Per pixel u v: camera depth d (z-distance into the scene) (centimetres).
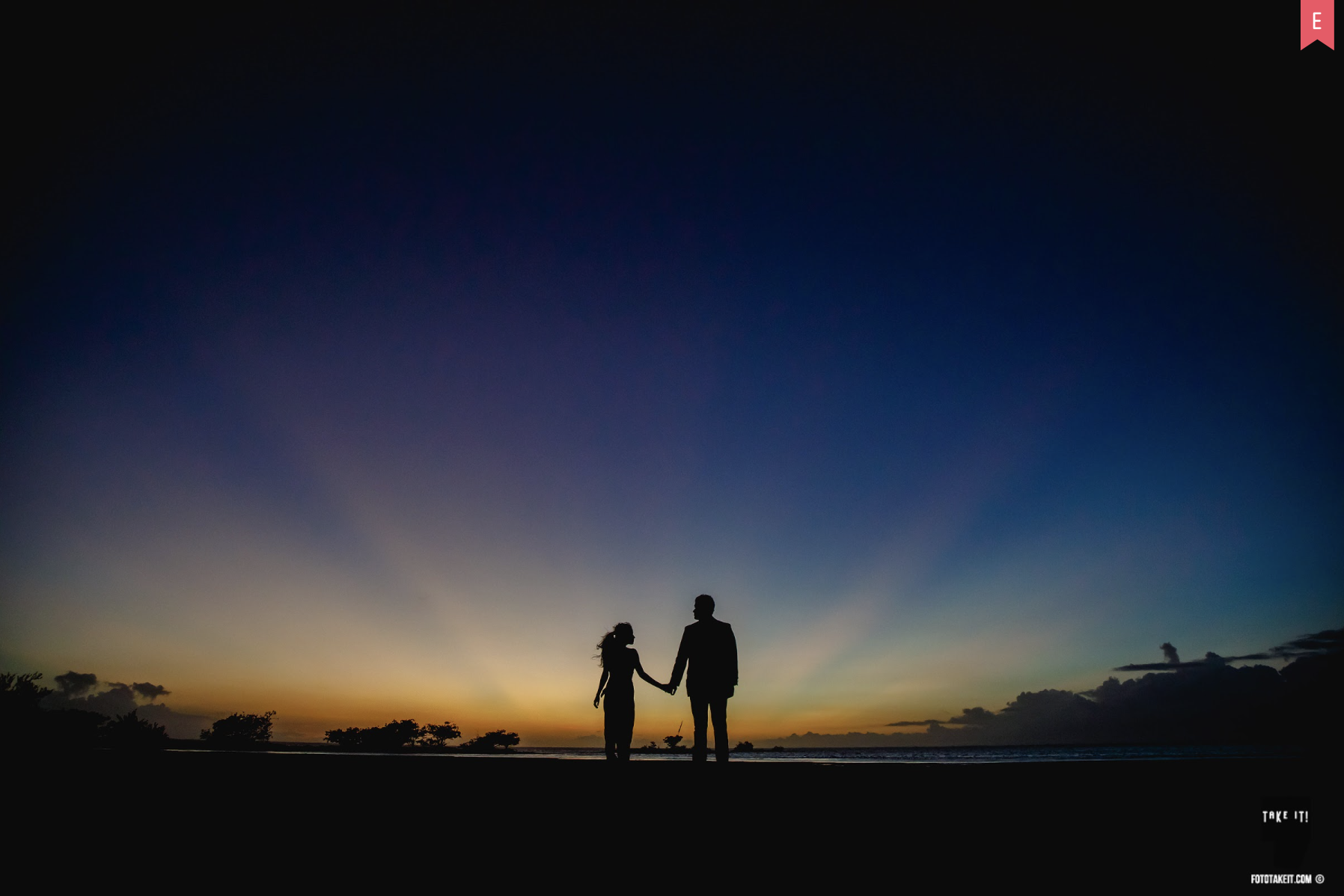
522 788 583
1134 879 427
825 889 405
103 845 450
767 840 479
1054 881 420
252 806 528
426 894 389
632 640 1045
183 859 434
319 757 845
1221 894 409
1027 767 683
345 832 484
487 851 455
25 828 473
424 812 521
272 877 411
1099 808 533
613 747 992
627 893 395
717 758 863
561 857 448
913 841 475
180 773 607
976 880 419
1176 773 617
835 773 627
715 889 401
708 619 928
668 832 487
